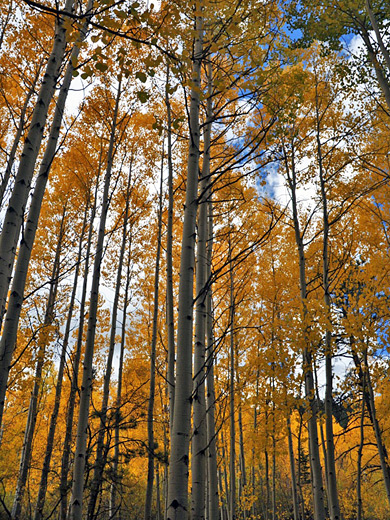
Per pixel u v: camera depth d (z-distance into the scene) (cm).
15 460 1100
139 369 1090
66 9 358
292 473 1062
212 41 289
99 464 493
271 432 621
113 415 568
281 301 907
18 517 750
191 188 266
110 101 729
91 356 454
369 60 638
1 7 561
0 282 254
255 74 300
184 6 243
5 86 570
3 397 242
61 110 370
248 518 1307
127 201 818
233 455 895
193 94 306
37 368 796
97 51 219
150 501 612
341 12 603
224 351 900
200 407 355
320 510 515
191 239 251
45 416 1118
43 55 572
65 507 601
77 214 1024
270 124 270
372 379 680
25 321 825
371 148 701
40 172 323
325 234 642
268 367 593
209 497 423
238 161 253
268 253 1062
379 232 708
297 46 643
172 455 195
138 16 210
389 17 605
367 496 1395
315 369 608
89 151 849
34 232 296
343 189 714
